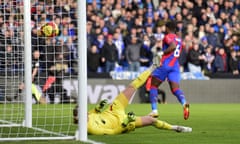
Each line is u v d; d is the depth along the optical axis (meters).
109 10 50.84
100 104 19.88
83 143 17.50
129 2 51.78
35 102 41.03
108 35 47.38
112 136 19.66
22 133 21.17
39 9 33.41
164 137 19.97
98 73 45.44
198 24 51.66
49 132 21.58
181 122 27.56
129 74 46.16
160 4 52.25
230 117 30.94
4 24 27.58
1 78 31.72
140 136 20.16
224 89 47.50
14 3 28.92
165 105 43.41
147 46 47.03
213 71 48.47
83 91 18.16
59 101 40.47
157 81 27.72
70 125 24.81
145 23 49.97
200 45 48.47
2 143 17.69
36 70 37.62
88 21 48.62
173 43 27.27
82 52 18.05
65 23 35.84
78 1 18.06
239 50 50.03
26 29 24.05
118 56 47.06
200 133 21.48
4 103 32.91
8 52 29.36
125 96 19.98
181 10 52.28
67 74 39.75
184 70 47.75
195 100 47.19
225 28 51.72
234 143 18.50
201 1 53.06
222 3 53.47
